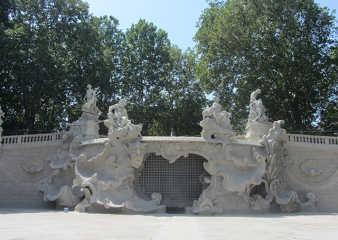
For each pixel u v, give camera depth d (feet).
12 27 127.54
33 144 89.25
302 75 122.21
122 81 148.15
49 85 112.47
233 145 76.18
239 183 73.00
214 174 73.31
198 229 45.11
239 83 131.95
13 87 116.26
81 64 131.54
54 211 74.43
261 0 124.67
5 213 66.95
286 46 122.93
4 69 116.26
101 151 76.02
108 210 71.46
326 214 76.54
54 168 84.74
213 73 131.03
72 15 126.31
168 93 162.30
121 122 75.87
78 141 81.61
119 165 72.28
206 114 76.69
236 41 127.65
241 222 56.08
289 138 89.35
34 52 112.57
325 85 123.95
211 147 75.00
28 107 124.77
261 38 125.70
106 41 150.82
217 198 73.15
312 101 125.08
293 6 120.26
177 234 39.63
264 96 124.88
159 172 78.18
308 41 120.78
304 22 124.77
